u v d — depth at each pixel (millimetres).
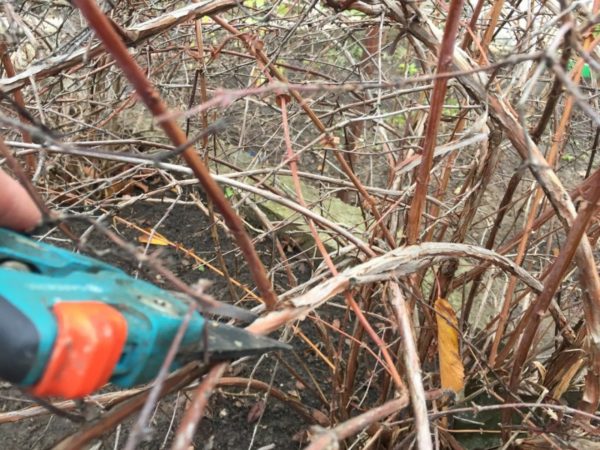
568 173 2855
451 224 1551
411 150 1604
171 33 2156
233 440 1789
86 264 726
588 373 1135
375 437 1231
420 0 1316
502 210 1419
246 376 1935
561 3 864
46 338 527
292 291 1108
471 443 1604
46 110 1591
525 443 1379
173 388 710
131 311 623
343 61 2980
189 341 663
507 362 1567
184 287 599
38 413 1147
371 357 1961
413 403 793
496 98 1036
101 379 559
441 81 862
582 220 940
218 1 1175
